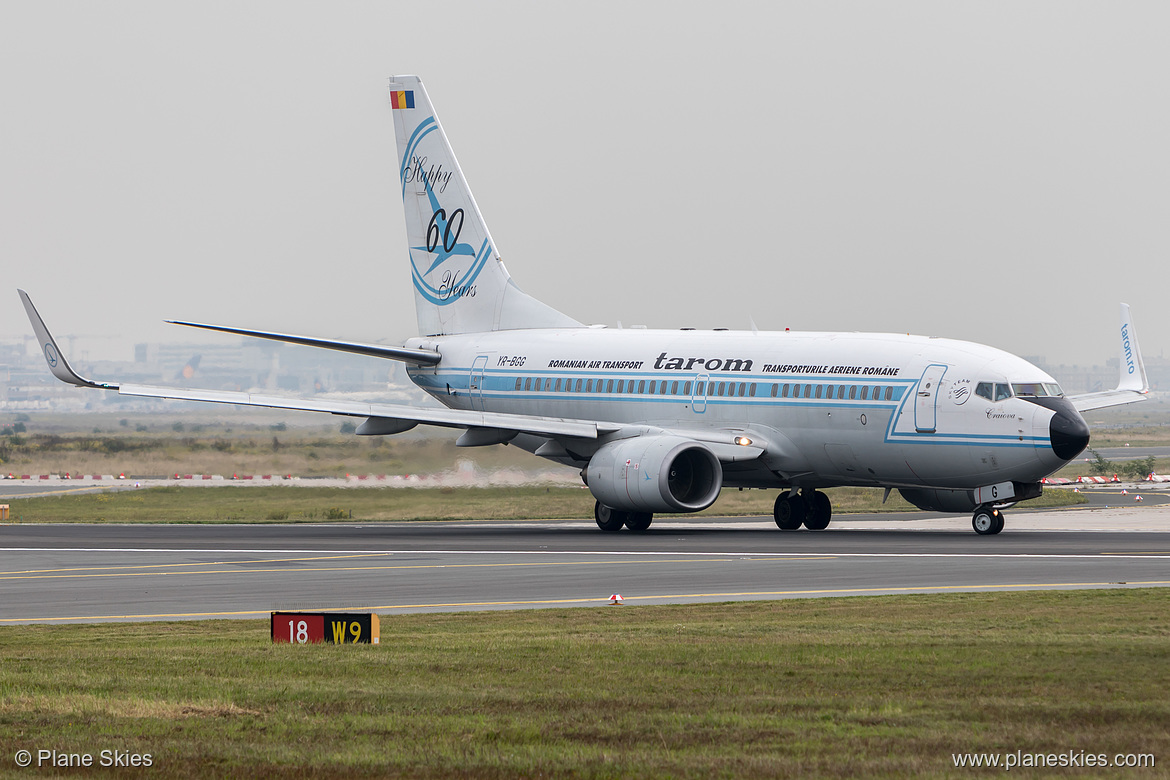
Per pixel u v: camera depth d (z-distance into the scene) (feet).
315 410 529.86
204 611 296.30
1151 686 182.70
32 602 312.91
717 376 545.44
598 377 582.76
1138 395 620.90
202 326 558.97
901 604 288.10
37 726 164.25
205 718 168.35
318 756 148.97
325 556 427.33
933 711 168.55
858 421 502.79
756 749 150.51
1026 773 139.95
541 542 479.82
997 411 472.85
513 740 156.04
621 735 157.69
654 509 512.63
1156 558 389.39
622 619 272.31
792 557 402.52
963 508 529.86
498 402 618.44
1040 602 287.07
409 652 220.84
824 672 196.44
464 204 651.66
